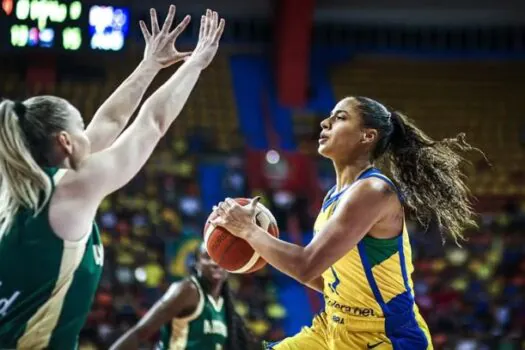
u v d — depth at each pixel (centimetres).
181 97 319
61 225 274
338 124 371
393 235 356
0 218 277
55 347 279
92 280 283
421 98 1772
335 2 1781
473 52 1861
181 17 1720
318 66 1817
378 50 1853
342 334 365
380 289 357
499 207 1568
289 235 1396
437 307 1288
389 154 383
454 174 382
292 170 1531
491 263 1376
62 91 1571
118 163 291
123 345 494
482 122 1734
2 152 274
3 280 272
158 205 1366
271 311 1252
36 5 1249
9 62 1562
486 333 1227
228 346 525
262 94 1736
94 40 1274
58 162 283
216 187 1497
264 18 1786
